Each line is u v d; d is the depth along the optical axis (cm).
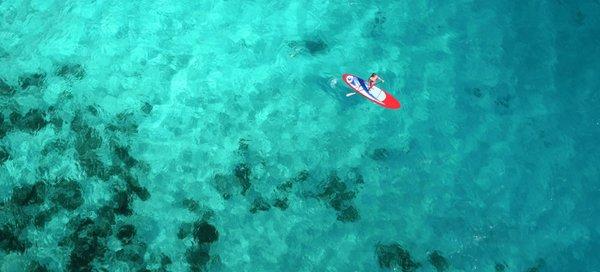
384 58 1295
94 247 1029
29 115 1154
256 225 1076
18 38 1256
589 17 1391
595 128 1227
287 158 1155
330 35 1322
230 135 1176
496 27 1361
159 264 1027
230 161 1145
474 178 1154
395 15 1368
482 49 1323
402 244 1073
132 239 1045
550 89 1270
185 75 1239
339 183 1134
